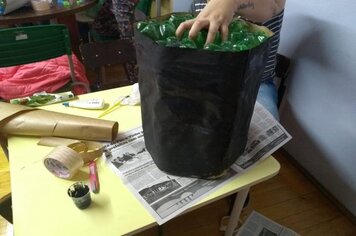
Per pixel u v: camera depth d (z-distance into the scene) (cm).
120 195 69
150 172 75
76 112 96
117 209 65
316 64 135
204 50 53
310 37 134
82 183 70
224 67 54
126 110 97
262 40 62
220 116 62
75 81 159
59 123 83
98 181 71
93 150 79
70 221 63
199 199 69
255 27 74
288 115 162
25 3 181
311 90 142
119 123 91
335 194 145
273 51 123
